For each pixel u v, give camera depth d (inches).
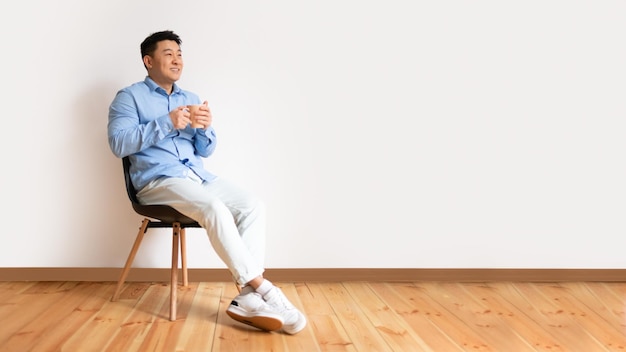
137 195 95.0
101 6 107.9
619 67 117.0
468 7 114.3
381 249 115.2
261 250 91.9
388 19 113.0
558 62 116.0
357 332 82.5
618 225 118.4
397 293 106.0
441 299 102.4
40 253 109.9
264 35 111.0
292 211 113.3
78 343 75.5
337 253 114.5
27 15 107.0
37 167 108.8
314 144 113.0
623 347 79.0
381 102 113.7
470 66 114.7
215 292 104.0
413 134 114.4
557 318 92.3
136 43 108.7
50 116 108.4
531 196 116.9
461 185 115.7
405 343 78.2
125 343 75.9
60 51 107.8
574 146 117.0
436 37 114.0
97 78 108.6
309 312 92.4
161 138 89.6
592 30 116.4
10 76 107.3
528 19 115.3
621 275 119.0
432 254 116.0
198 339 78.2
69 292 102.0
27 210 109.1
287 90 112.0
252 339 78.7
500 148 115.9
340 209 114.1
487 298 104.0
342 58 112.6
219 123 111.1
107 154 109.8
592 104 116.9
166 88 100.2
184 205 87.0
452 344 78.2
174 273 87.7
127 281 111.0
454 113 114.8
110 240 110.9
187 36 109.6
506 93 115.5
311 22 111.8
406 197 115.0
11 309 91.0
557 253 117.9
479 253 116.7
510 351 76.2
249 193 94.7
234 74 110.8
